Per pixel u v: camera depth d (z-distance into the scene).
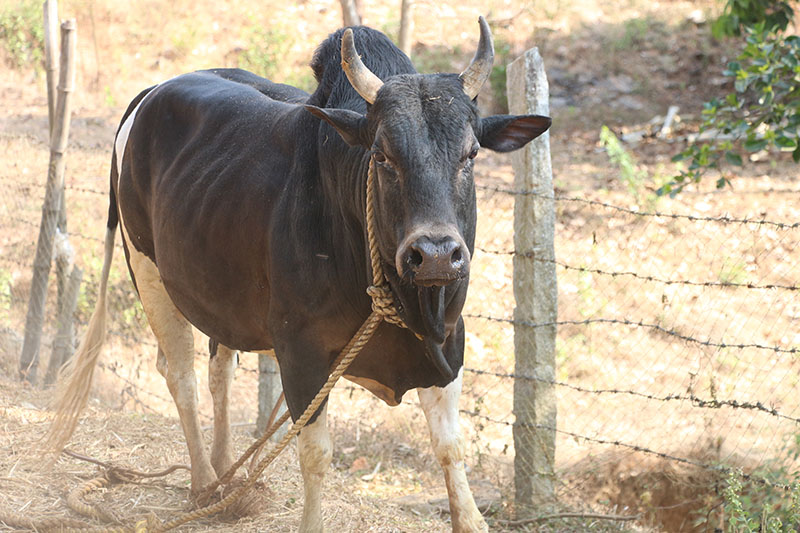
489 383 9.98
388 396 5.30
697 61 19.58
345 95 5.00
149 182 6.36
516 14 21.61
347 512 6.36
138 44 20.44
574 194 14.41
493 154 16.75
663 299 6.78
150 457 7.29
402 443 8.43
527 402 7.00
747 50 9.42
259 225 5.21
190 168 5.81
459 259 3.89
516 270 7.00
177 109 6.19
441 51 19.91
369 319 4.68
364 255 4.70
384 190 4.14
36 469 6.75
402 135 4.02
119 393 9.54
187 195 5.73
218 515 6.15
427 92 4.13
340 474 7.46
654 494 8.15
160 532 5.58
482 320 11.10
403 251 3.92
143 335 10.91
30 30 20.20
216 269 5.52
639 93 18.80
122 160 6.71
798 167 15.14
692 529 7.92
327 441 5.14
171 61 19.95
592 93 18.91
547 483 7.05
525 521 6.83
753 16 13.96
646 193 14.23
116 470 6.65
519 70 6.81
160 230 6.00
